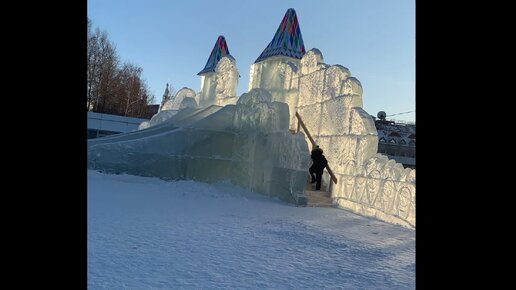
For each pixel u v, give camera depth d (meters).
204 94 23.78
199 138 16.03
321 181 14.26
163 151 16.28
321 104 14.71
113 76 47.91
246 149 15.66
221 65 20.39
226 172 16.17
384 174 10.80
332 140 13.73
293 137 12.98
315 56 15.51
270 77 18.53
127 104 49.66
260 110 15.09
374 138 12.05
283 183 13.18
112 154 16.36
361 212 11.43
